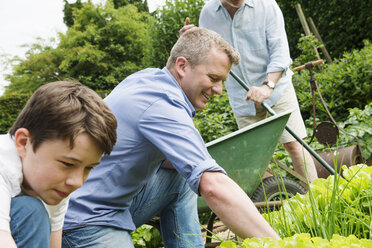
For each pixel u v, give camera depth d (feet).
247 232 4.12
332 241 3.39
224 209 4.21
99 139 3.38
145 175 5.24
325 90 16.89
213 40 5.43
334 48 25.08
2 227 3.19
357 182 5.11
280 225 4.72
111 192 5.03
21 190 3.68
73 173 3.40
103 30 50.90
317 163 10.70
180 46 5.49
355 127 13.43
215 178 4.33
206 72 5.36
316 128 9.81
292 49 26.53
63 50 52.11
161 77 5.30
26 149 3.42
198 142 4.66
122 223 5.17
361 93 16.42
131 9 54.29
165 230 6.39
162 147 4.70
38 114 3.31
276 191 8.24
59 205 4.12
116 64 49.57
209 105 17.56
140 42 49.24
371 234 4.19
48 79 53.78
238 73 10.10
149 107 4.86
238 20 9.66
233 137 7.31
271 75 9.25
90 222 4.89
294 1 25.94
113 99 5.18
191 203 6.38
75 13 58.44
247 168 7.68
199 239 6.41
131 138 4.93
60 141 3.25
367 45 19.19
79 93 3.47
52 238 4.29
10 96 34.19
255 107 10.18
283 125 7.73
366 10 23.24
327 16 24.70
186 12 20.77
